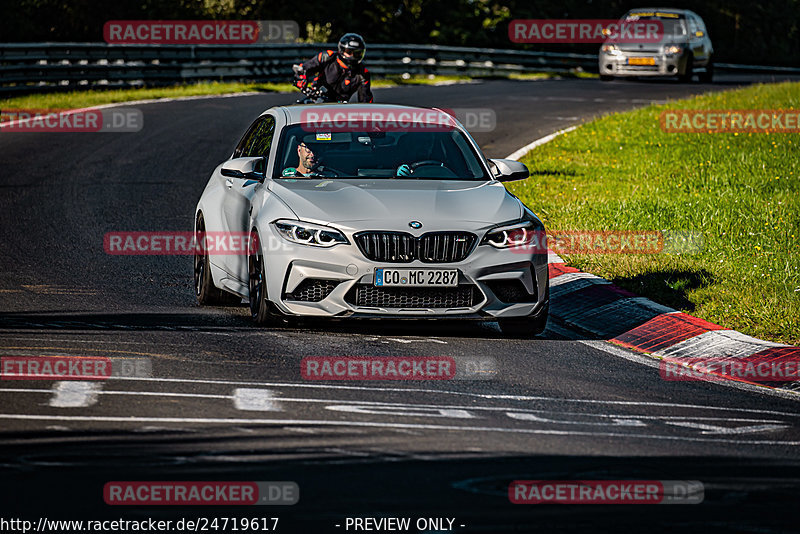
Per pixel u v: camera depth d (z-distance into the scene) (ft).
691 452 66.85
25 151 220.23
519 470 60.95
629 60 385.91
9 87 310.45
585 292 116.37
